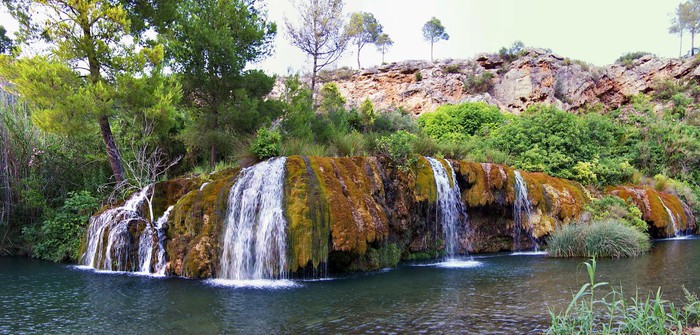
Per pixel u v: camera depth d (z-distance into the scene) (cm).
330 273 1021
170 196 1163
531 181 1466
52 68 1174
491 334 546
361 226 1010
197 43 1423
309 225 952
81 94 1195
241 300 757
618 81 4016
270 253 967
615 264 1078
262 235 988
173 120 1405
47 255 1287
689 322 559
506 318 621
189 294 807
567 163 1744
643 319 518
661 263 1078
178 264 1012
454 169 1330
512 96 3606
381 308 692
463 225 1345
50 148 1509
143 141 1457
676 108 3366
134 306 720
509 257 1268
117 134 1638
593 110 3653
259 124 1504
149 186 1188
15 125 1489
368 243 1059
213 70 1464
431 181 1242
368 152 1323
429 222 1262
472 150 1688
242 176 1085
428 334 552
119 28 1303
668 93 3641
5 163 1408
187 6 1473
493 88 3750
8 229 1405
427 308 688
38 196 1391
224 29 1450
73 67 1281
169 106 1302
